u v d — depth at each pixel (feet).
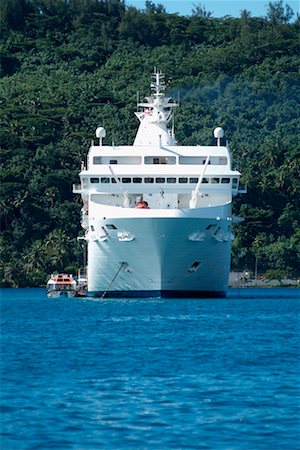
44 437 437.58
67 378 561.02
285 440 434.71
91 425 454.40
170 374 573.74
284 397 508.94
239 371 584.40
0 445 426.92
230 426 453.58
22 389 529.86
